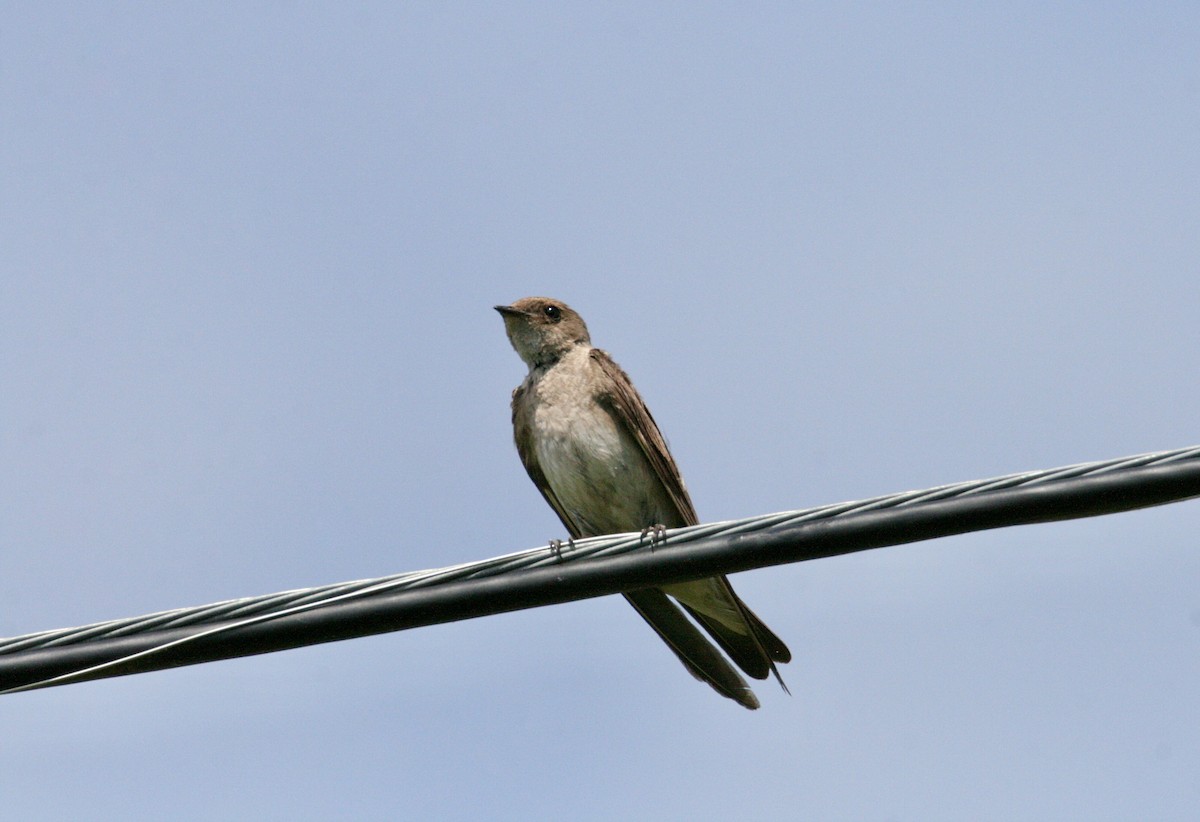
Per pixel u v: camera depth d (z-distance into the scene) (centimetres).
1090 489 999
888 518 1043
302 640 1085
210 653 1082
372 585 1091
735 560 1071
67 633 1074
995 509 1018
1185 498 991
